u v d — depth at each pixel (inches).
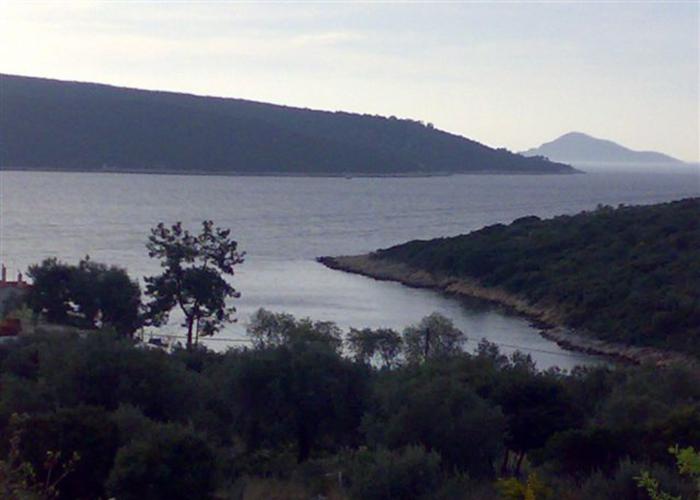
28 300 2047.2
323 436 1054.4
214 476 735.7
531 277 3189.0
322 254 4458.7
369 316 2684.5
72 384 990.4
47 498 457.1
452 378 959.6
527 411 945.5
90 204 7637.8
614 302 2674.7
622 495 622.8
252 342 1678.2
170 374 1024.2
